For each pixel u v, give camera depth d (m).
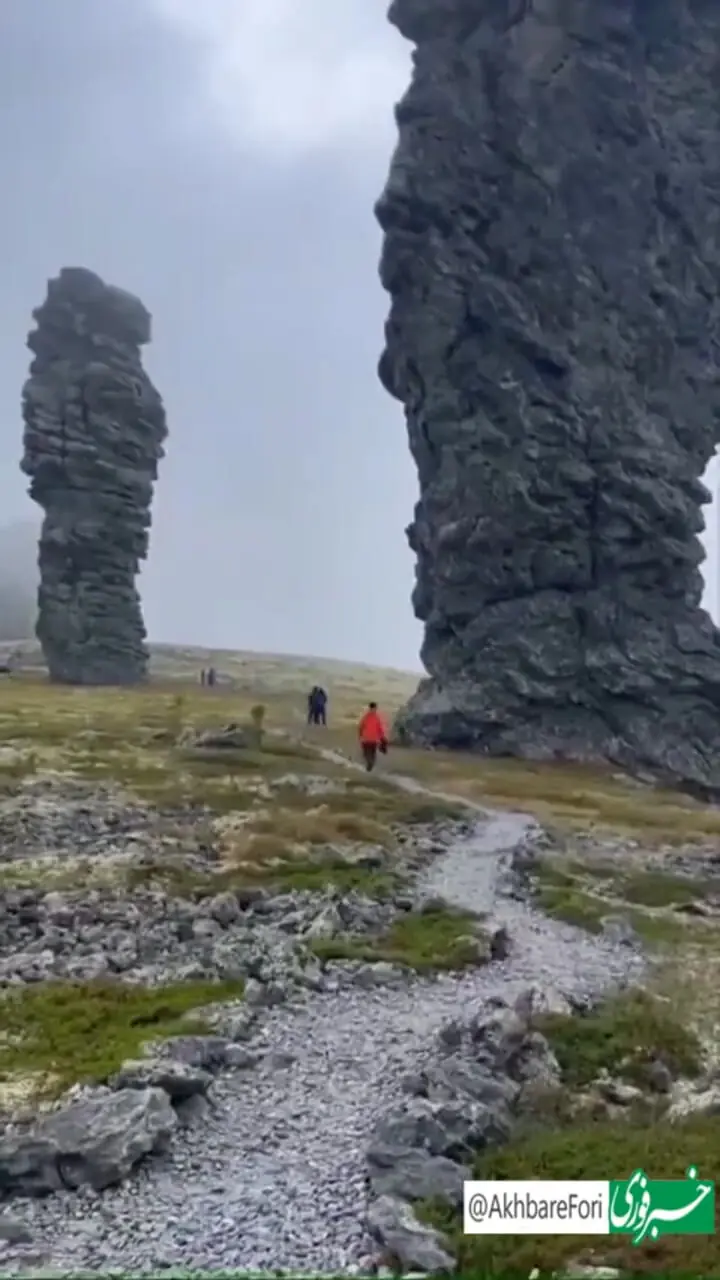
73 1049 21.20
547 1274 14.11
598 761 81.88
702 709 85.25
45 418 121.56
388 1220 14.95
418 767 70.62
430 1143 17.25
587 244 88.69
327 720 107.38
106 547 122.50
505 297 87.44
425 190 90.19
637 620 85.94
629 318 88.88
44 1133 17.03
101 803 46.00
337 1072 20.92
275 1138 18.05
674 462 88.38
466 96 91.62
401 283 92.06
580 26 89.88
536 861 41.94
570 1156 17.44
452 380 89.12
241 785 52.44
